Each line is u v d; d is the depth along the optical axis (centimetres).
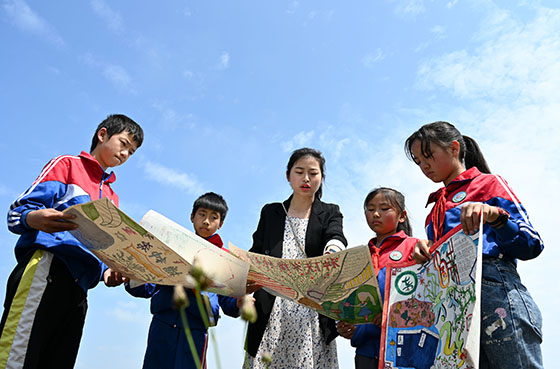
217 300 335
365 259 232
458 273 207
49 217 238
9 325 243
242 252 273
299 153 359
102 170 309
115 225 226
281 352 306
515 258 221
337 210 358
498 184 236
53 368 265
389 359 229
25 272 254
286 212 355
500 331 206
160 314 318
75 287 274
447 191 257
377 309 254
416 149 270
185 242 264
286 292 267
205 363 317
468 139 276
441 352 207
